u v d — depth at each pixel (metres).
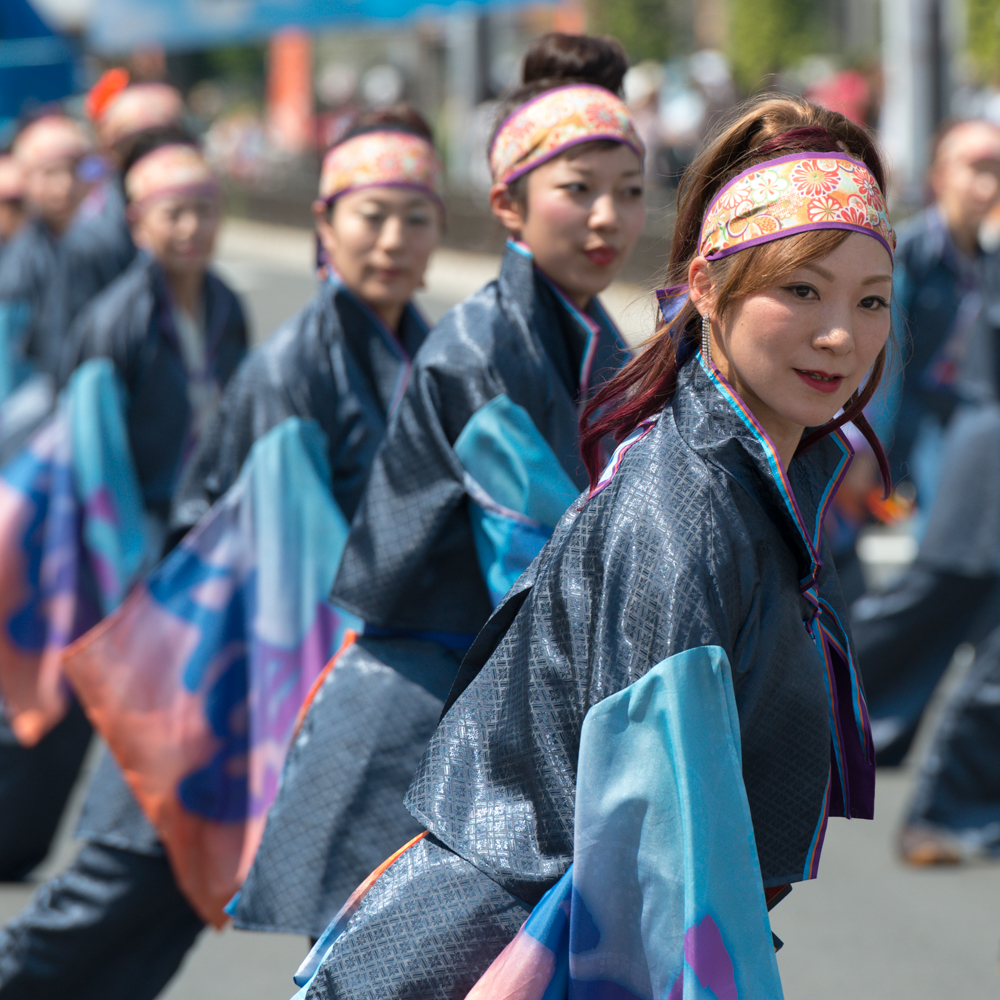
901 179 47.41
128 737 11.90
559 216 9.77
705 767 6.18
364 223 11.82
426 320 12.48
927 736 20.59
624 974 6.43
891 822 17.80
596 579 6.52
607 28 97.06
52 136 22.67
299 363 11.90
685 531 6.32
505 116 10.08
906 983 13.90
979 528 18.23
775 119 6.51
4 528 16.20
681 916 6.24
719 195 6.40
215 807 12.02
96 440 16.42
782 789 6.76
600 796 6.32
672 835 6.25
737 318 6.33
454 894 6.84
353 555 9.69
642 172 9.98
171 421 16.92
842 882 16.19
